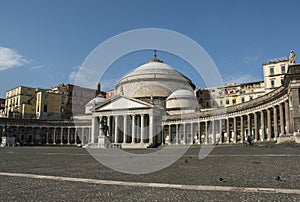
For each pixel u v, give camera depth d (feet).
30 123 398.62
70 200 27.81
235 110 255.70
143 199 28.25
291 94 153.89
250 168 53.42
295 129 147.23
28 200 27.76
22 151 156.04
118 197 29.19
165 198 28.66
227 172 48.47
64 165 65.82
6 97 493.77
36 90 470.80
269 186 34.50
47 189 33.73
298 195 29.48
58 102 445.37
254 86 355.15
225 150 131.85
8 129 379.35
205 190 32.76
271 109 214.28
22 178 43.16
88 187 35.17
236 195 29.81
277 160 68.39
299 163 59.41
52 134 419.13
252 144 184.24
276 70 296.10
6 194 30.63
